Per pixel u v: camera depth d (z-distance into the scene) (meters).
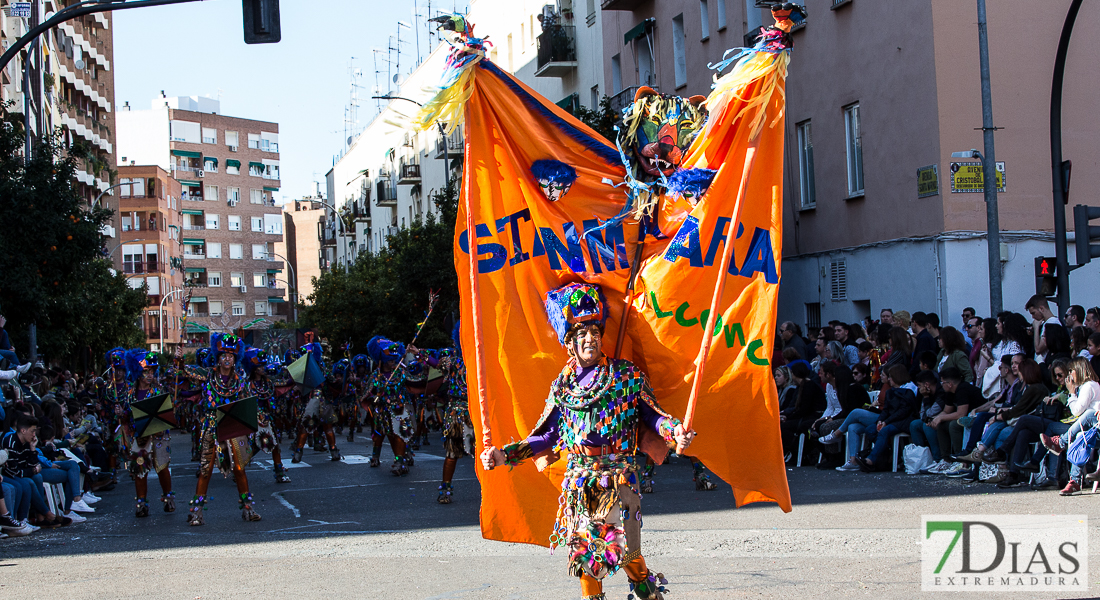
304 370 17.81
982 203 17.94
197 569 7.88
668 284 5.84
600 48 32.72
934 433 11.91
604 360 5.41
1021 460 10.29
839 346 15.74
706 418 5.73
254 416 10.70
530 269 5.92
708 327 5.25
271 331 57.06
